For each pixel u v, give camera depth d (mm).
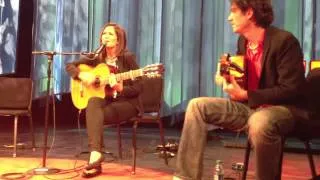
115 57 3434
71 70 3422
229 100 2236
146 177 3217
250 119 2045
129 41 5977
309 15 5125
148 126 6184
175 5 5773
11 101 4230
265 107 2135
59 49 6152
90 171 3156
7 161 3773
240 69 2205
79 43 6121
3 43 6371
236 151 4512
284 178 3283
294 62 2104
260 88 2193
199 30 5680
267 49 2152
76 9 6125
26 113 4168
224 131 5605
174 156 4160
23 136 5383
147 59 5906
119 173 3342
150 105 3586
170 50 5789
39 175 3193
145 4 5914
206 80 5621
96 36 6074
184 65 5730
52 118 6477
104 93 3342
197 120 2152
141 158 4051
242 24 2189
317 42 5098
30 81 4293
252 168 3600
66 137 5348
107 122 3229
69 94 6414
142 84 3482
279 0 5270
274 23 5281
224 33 5508
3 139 5082
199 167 2121
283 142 2119
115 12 6043
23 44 6480
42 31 6234
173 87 5758
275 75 2156
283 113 2023
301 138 2229
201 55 5672
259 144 1984
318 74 2311
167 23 5812
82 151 4320
